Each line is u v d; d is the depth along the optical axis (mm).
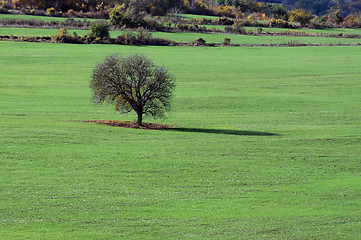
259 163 50469
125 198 38688
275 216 35969
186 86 110375
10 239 30484
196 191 41250
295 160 52125
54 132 59438
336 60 159000
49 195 38594
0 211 35000
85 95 95438
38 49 159375
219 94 100750
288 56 169375
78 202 37344
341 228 33875
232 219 35094
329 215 36500
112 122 70625
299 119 78438
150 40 188750
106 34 189875
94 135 59719
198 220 34719
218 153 53719
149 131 64625
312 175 47094
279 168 49031
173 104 90250
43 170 44969
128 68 66812
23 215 34469
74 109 81812
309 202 39312
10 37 174875
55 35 180500
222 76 126062
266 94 101812
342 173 48062
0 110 76312
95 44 178750
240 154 53688
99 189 40531
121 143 56562
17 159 47719
